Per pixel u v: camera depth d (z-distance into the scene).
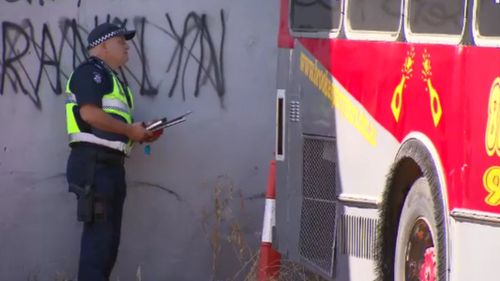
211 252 34.59
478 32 21.80
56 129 34.19
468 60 21.94
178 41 34.06
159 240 34.59
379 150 25.94
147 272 34.66
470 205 21.61
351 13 27.30
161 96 34.12
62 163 34.28
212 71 34.16
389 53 25.55
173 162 34.41
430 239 23.80
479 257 21.33
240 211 34.47
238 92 34.22
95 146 31.39
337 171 27.98
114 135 31.42
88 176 31.36
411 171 25.05
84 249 31.80
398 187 25.44
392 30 25.53
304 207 29.55
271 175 31.56
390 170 25.23
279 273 31.84
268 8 34.06
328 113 28.31
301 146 29.53
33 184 34.31
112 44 31.73
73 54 33.97
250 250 34.44
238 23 34.06
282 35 29.97
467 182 21.72
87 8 33.91
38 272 34.59
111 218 31.78
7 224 34.47
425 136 23.61
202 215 34.50
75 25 33.91
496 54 21.16
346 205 27.56
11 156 34.22
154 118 34.16
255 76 34.16
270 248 31.72
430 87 23.45
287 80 29.88
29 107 34.12
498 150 20.98
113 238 32.03
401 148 24.75
